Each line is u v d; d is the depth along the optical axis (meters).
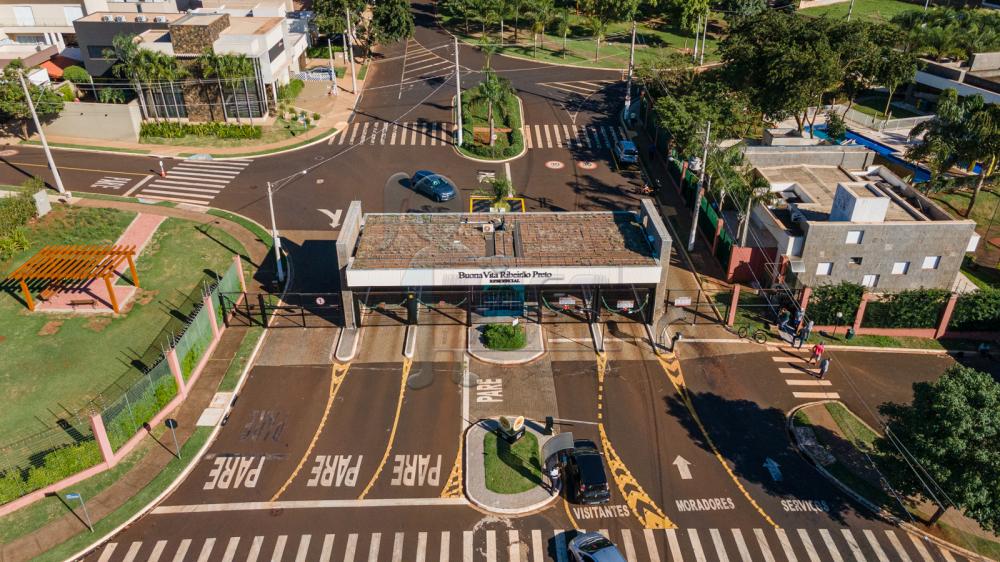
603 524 33.19
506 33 108.44
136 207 59.69
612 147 73.38
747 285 51.34
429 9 120.38
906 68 69.38
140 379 38.97
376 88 87.31
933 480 31.08
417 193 62.97
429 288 49.34
